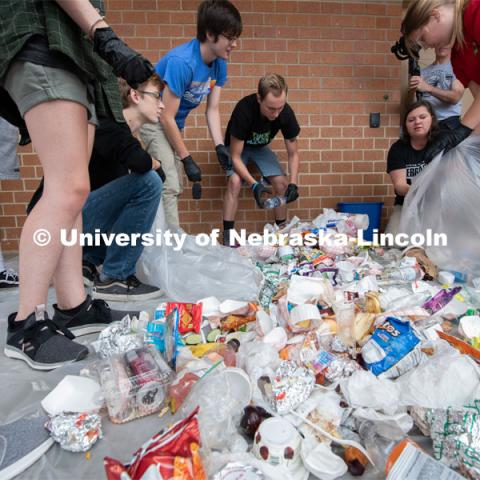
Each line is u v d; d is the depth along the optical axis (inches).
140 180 59.7
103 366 37.6
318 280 50.8
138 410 33.6
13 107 43.8
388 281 64.1
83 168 40.4
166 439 24.4
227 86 110.0
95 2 44.1
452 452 27.5
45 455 29.7
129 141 59.2
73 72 38.9
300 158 115.8
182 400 33.0
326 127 115.2
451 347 37.4
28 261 39.7
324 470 27.1
